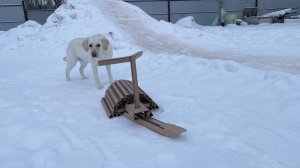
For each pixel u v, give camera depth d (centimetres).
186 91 438
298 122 311
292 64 640
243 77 477
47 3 1512
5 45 991
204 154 262
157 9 1670
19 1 1483
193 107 373
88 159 264
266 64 653
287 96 379
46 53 861
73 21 1023
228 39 1020
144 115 351
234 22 1578
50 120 355
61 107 403
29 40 988
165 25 1114
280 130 297
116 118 361
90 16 1032
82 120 356
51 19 1082
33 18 1516
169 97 417
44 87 519
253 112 345
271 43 909
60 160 262
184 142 287
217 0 1708
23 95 469
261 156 255
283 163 244
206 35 1076
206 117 340
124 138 303
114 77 570
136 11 1193
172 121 339
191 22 1501
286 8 1831
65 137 307
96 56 455
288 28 1138
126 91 380
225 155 260
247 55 766
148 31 1056
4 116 370
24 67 721
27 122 347
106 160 261
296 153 256
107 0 1233
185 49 873
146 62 680
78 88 505
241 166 243
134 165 250
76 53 533
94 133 318
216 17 1670
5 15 1489
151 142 291
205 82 471
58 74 630
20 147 288
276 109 347
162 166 247
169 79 507
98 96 455
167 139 296
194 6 1719
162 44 934
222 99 395
